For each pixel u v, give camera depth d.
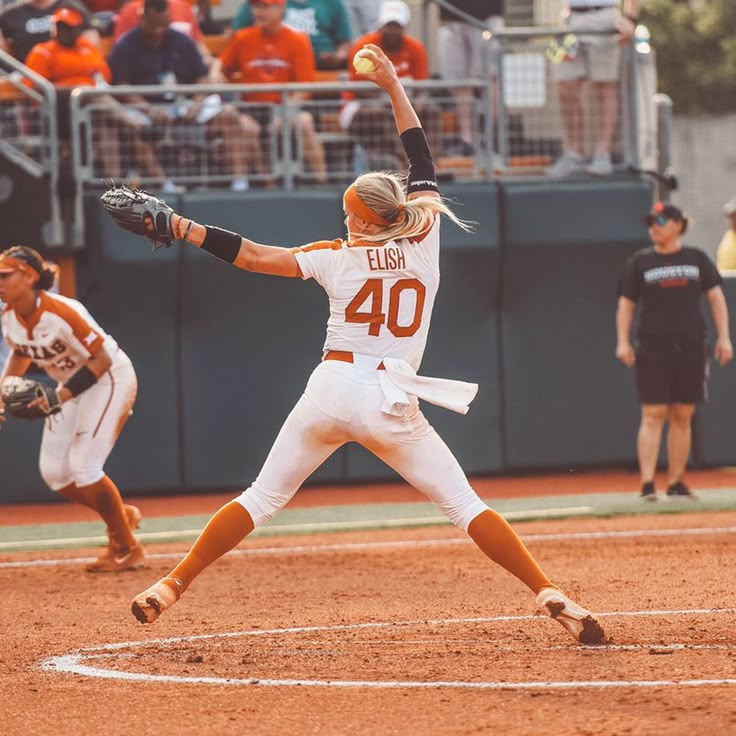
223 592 27.64
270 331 51.03
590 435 52.31
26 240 49.59
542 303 51.84
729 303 53.31
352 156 51.75
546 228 50.88
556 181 51.44
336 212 49.88
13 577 31.20
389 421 18.88
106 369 30.19
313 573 30.41
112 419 30.92
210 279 50.25
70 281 49.84
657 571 28.84
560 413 52.16
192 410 50.78
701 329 41.59
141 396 50.41
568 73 51.41
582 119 51.88
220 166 50.28
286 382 51.12
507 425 52.00
